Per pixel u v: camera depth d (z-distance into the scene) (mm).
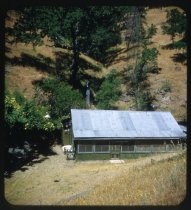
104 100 39281
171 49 48219
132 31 48625
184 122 38219
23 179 21766
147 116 30531
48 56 42281
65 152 26812
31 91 34625
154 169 12094
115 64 46000
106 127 28703
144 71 44625
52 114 30641
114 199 11266
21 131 23078
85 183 20922
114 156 27031
